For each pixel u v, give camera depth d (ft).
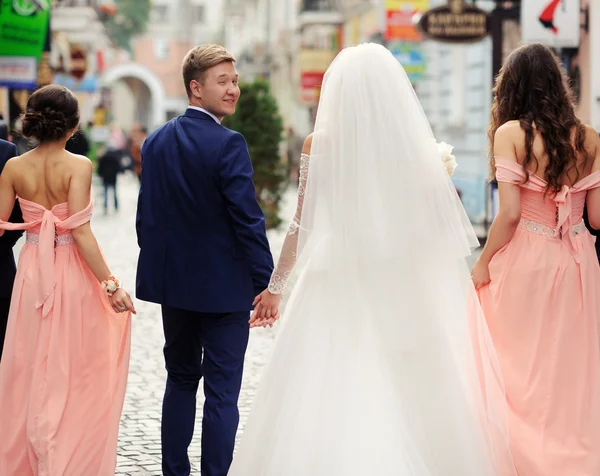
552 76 18.98
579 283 18.76
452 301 17.43
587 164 19.10
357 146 17.08
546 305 18.72
